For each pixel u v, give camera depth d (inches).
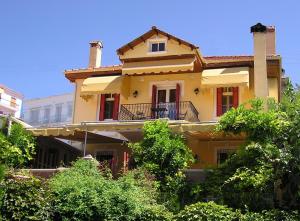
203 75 949.2
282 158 614.9
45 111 2301.9
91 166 695.7
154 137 775.7
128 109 1011.9
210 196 685.3
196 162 856.9
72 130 869.8
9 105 1921.8
